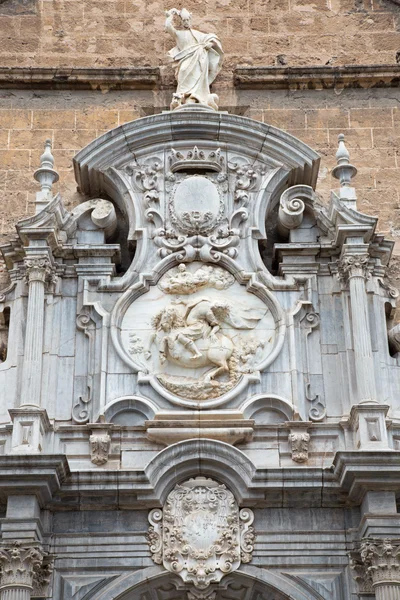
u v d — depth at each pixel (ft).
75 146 178.29
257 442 148.66
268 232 167.02
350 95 183.11
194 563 140.56
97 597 139.85
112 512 144.25
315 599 140.15
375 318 156.66
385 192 175.32
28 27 187.11
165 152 166.61
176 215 161.79
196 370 153.17
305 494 143.64
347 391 151.94
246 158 166.50
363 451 139.44
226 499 143.64
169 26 179.11
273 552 142.10
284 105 182.19
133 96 182.39
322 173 176.96
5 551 136.77
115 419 150.51
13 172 175.32
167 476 143.33
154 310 157.17
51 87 181.98
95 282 158.61
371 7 189.67
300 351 154.61
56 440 148.77
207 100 172.65
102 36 187.11
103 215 161.68
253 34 187.73
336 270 159.84
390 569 136.77
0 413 150.82
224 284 158.51
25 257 155.84
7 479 139.64
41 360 150.51
